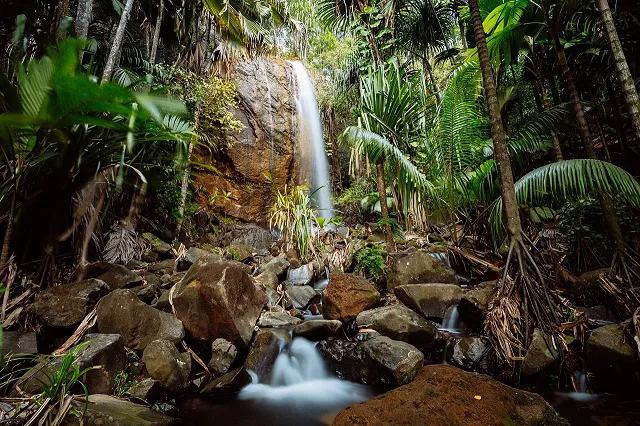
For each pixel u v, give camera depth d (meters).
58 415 1.42
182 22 5.03
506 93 4.90
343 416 1.64
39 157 2.18
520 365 2.16
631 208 3.11
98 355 1.83
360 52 6.11
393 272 3.46
